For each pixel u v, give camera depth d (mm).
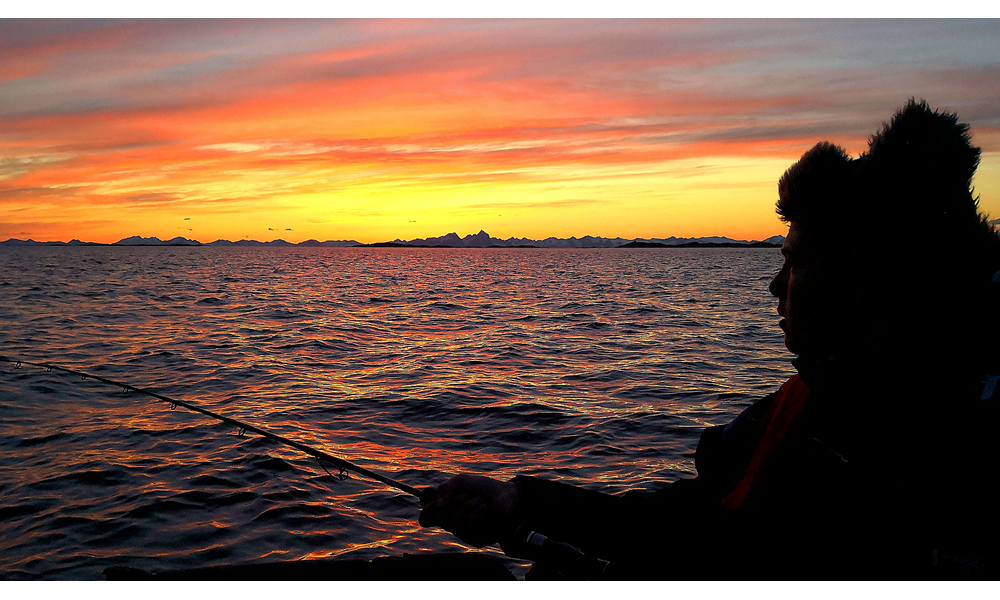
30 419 7777
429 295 30906
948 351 798
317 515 5105
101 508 5215
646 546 1072
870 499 831
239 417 8180
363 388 9977
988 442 771
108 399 8828
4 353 13250
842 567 844
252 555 4488
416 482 5906
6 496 5457
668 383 10023
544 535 1213
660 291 32531
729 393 9242
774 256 148625
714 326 17531
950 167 780
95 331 16875
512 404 8695
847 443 861
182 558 4445
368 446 7000
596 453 6652
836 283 838
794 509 900
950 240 781
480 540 1245
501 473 6137
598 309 22828
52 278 42250
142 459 6375
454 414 8289
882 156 809
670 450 6711
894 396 824
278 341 15328
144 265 71250
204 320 19703
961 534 778
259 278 46656
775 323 17984
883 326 816
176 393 9695
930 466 799
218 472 6012
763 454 973
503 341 15227
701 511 1035
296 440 7160
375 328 18062
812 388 886
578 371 11227
